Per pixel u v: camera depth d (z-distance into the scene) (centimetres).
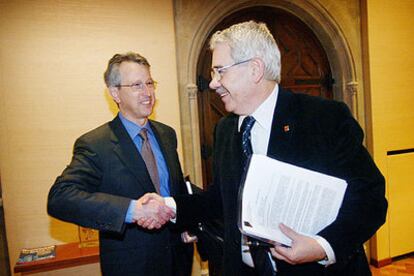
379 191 90
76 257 208
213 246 140
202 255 156
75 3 237
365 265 101
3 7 223
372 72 314
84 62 240
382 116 321
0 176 226
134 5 251
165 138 163
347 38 313
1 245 222
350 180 91
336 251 84
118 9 247
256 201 86
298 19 313
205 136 295
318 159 94
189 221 131
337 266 92
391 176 326
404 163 332
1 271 219
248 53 97
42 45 231
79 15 238
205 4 273
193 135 275
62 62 236
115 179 138
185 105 273
